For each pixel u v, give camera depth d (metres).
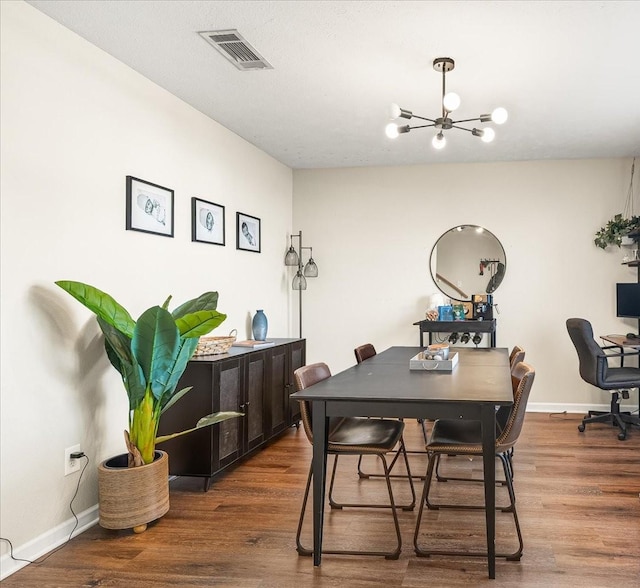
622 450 4.41
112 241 3.29
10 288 2.59
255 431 4.20
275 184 5.84
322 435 2.56
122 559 2.63
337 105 4.14
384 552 2.65
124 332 2.80
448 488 3.56
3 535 2.54
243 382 4.01
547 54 3.24
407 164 6.08
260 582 2.40
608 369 5.21
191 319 2.94
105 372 3.23
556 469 3.93
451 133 4.86
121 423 3.37
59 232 2.89
